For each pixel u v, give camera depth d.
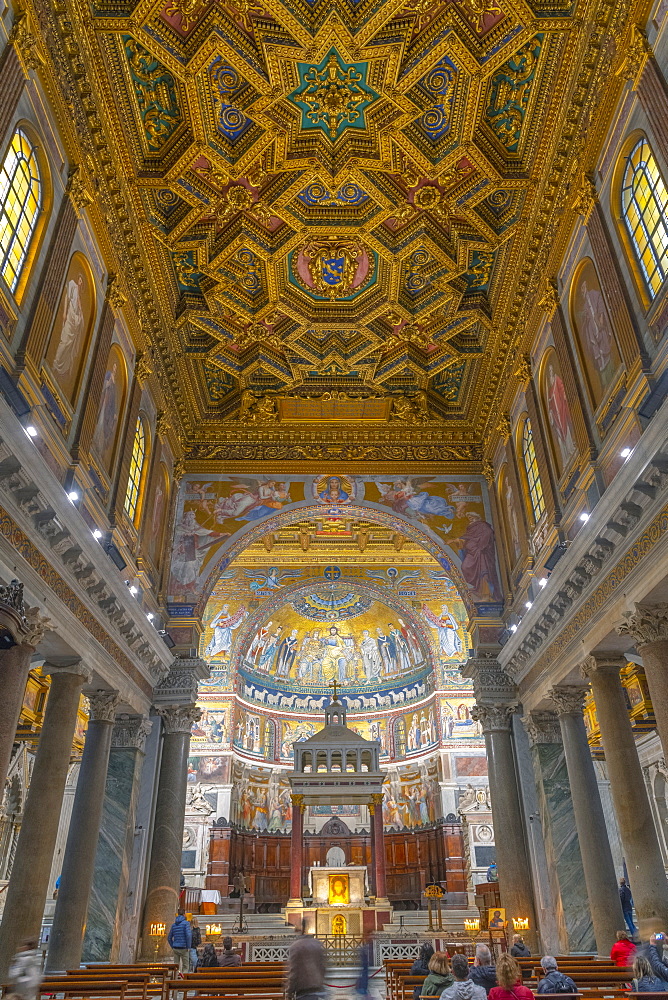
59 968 15.89
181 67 15.12
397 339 22.72
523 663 21.33
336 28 14.67
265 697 40.78
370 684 41.78
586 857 16.94
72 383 15.10
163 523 23.33
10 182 12.14
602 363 15.22
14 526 11.88
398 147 17.19
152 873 20.19
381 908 26.69
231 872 35.59
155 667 21.70
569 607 16.97
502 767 21.50
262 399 24.97
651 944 9.97
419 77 15.77
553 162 16.45
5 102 11.32
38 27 12.35
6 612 10.46
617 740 15.26
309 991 7.41
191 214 18.19
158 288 19.94
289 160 17.34
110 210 16.75
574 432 16.52
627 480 12.38
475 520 24.86
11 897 13.52
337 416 25.66
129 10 13.96
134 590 19.66
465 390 24.88
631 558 13.49
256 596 37.50
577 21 14.25
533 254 18.72
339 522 33.56
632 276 13.67
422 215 18.95
